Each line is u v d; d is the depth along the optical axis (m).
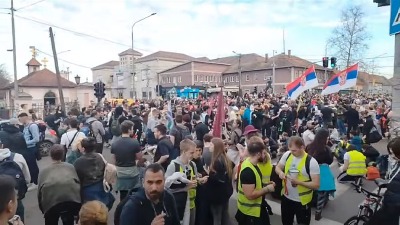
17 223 2.52
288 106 17.39
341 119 16.23
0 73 63.12
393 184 3.64
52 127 13.94
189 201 4.60
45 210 4.45
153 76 86.81
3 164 4.68
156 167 2.99
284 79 70.25
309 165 4.78
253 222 4.35
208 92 43.34
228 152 6.56
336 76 16.03
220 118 7.46
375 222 3.75
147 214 2.92
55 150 4.61
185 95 44.72
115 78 88.38
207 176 4.77
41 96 41.91
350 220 5.06
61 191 4.43
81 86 45.78
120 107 13.85
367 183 8.67
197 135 8.73
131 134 5.98
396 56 6.16
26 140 7.91
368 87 77.31
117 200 7.25
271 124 15.48
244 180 4.23
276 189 6.90
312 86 15.67
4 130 7.32
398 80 6.16
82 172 4.71
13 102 31.05
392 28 5.61
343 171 8.48
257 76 75.75
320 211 6.25
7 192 2.33
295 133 15.61
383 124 16.34
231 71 81.44
